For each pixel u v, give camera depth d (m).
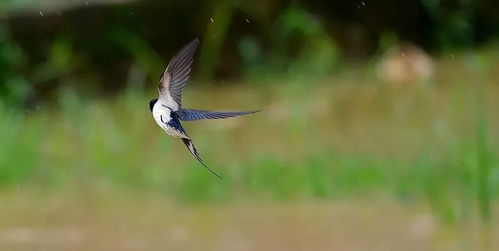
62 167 11.34
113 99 13.37
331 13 14.29
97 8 13.62
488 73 13.42
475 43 14.52
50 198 10.66
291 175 10.74
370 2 14.39
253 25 14.05
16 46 13.46
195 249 9.31
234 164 11.08
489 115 12.11
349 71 13.81
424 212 9.79
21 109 13.12
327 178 10.59
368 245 9.18
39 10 13.52
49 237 9.73
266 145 11.70
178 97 4.86
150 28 13.80
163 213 10.16
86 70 13.66
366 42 14.33
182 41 13.88
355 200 10.16
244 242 9.41
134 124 12.47
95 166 11.33
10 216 10.27
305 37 14.15
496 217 9.57
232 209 10.13
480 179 9.64
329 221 9.71
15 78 13.39
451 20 14.50
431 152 10.95
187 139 4.80
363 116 12.45
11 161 11.38
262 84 13.60
